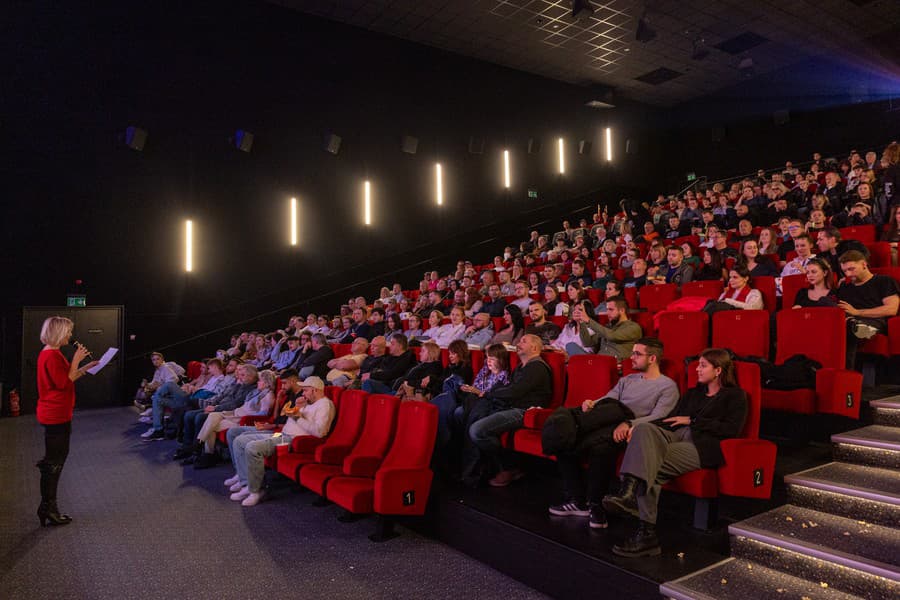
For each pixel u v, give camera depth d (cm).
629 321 448
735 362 308
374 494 343
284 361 756
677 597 230
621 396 342
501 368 425
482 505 334
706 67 1280
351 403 438
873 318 376
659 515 315
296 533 365
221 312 984
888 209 553
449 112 1201
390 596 279
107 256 916
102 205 912
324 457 404
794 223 496
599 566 258
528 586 289
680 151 1496
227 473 518
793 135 1284
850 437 302
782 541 247
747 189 829
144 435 675
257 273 1011
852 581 227
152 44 937
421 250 1166
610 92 1380
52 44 882
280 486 476
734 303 443
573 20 1072
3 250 859
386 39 1130
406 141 1127
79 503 434
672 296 532
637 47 1180
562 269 725
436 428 357
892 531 251
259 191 1012
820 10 1045
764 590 231
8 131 860
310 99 1053
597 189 1404
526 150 1299
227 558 327
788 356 370
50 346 395
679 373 344
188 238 961
